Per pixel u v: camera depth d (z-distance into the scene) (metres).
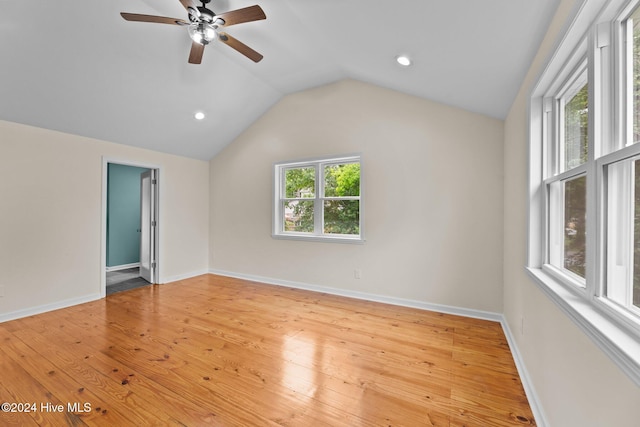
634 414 0.78
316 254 4.13
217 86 3.71
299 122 4.26
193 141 4.60
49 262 3.37
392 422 1.61
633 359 0.75
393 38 2.19
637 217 0.99
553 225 1.81
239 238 4.91
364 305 3.53
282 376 2.04
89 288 3.71
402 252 3.52
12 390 1.86
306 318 3.11
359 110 3.78
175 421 1.60
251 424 1.59
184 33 2.82
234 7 2.48
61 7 2.28
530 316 1.90
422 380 2.00
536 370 1.72
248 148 4.79
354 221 3.94
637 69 1.03
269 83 4.00
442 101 3.21
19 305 3.14
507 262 2.80
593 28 1.16
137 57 2.93
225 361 2.23
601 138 1.15
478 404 1.75
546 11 1.44
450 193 3.27
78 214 3.62
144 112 3.66
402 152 3.51
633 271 1.01
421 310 3.36
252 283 4.58
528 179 1.96
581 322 1.06
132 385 1.92
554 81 1.68
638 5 1.01
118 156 4.04
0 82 2.66
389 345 2.50
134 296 3.91
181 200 4.88
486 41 1.82
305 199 4.28
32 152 3.23
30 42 2.44
